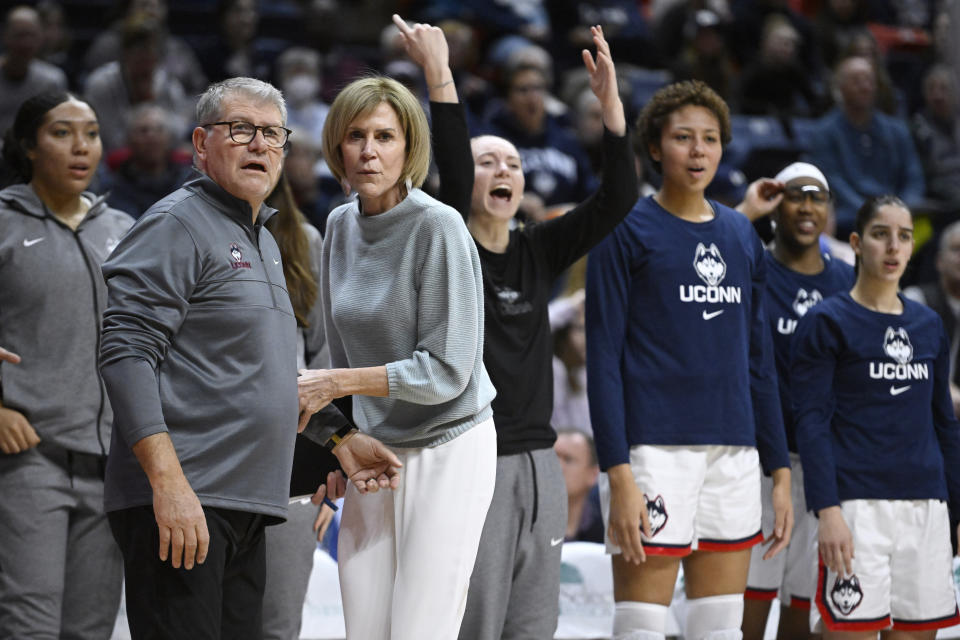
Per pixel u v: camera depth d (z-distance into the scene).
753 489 12.89
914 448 13.91
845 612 13.51
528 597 11.94
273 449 9.09
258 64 32.75
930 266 24.02
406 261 10.18
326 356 13.62
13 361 12.06
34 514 12.21
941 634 16.64
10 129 12.94
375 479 10.25
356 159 10.19
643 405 12.62
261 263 9.45
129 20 26.64
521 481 11.86
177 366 8.94
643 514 12.32
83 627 12.66
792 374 14.10
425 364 9.95
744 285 13.10
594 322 12.81
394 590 10.30
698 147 12.91
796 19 35.50
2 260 12.34
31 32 25.33
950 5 29.31
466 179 11.73
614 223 12.52
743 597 13.31
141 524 8.87
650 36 35.78
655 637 12.53
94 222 13.00
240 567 9.37
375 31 37.41
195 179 9.45
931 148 31.38
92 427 12.55
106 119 26.12
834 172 28.31
